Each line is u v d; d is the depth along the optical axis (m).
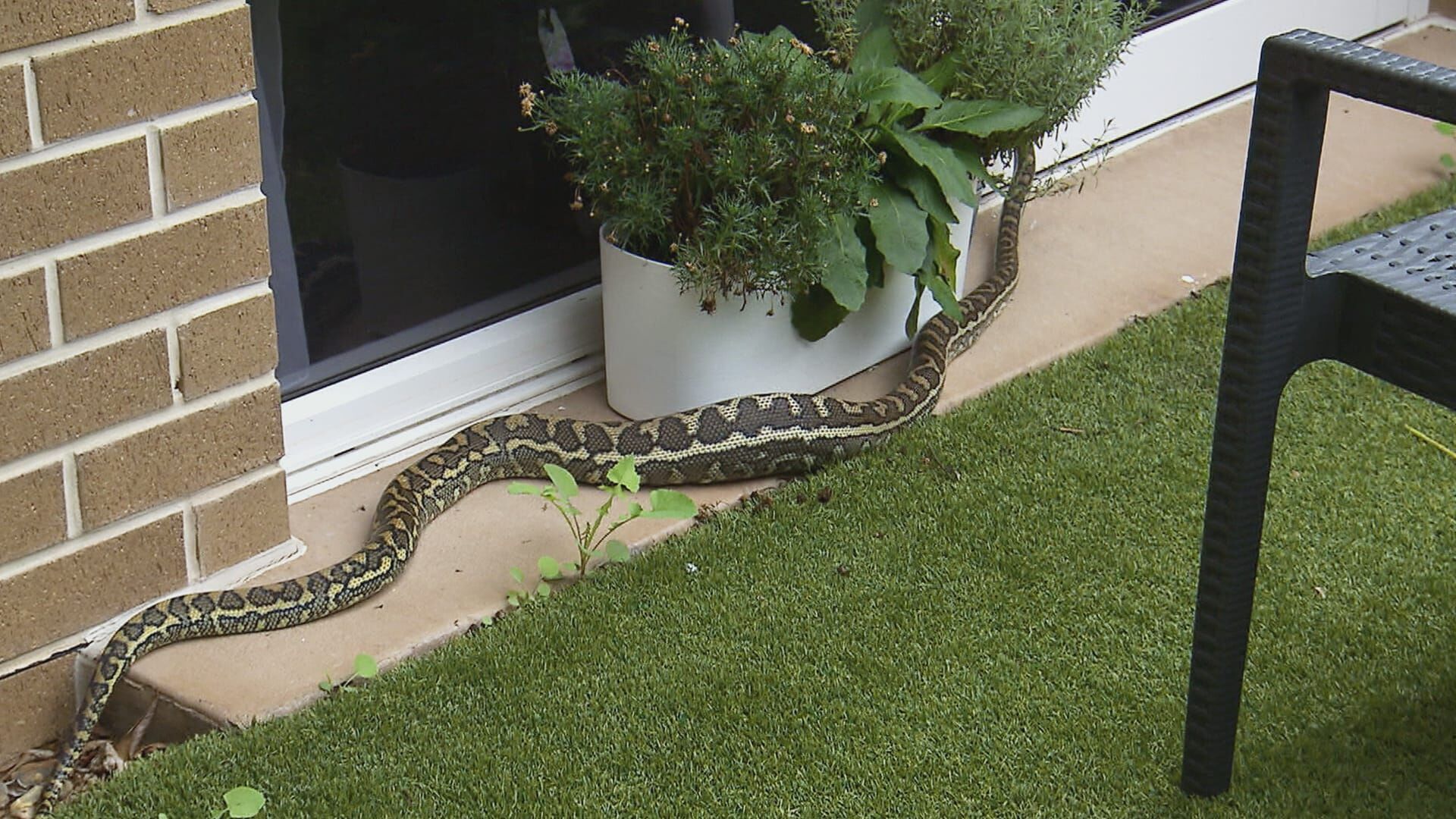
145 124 3.07
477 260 4.27
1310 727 3.16
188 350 3.29
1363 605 3.51
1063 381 4.38
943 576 3.62
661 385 4.11
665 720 3.20
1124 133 5.79
